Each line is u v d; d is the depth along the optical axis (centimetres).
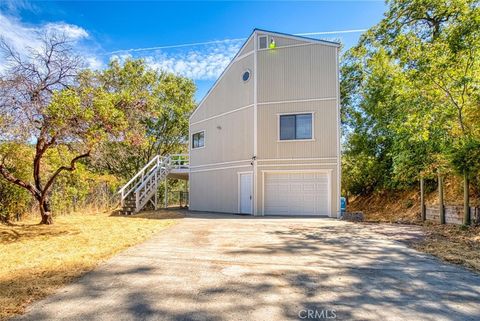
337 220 1157
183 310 348
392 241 726
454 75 843
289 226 985
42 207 1014
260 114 1386
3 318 328
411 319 327
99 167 1800
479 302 371
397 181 1415
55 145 941
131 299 379
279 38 1388
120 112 859
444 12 1375
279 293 398
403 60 937
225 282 439
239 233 848
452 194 1115
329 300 376
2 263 531
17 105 764
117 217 1273
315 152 1316
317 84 1330
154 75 2323
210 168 1648
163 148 2489
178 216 1319
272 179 1370
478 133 836
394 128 1153
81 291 405
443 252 605
